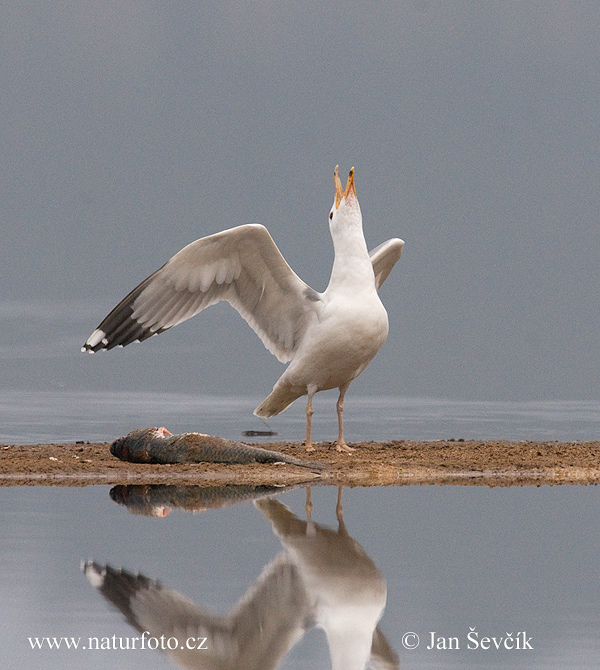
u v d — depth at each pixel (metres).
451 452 18.45
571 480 16.42
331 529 13.11
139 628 9.70
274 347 18.84
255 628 9.81
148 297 18.11
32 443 20.06
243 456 17.23
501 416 25.52
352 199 18.03
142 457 17.36
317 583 10.98
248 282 18.30
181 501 14.69
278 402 19.44
